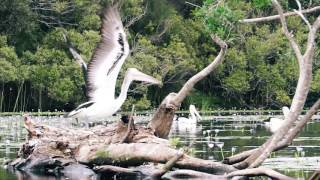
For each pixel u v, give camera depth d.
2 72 56.38
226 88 69.06
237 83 68.12
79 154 19.88
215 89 71.38
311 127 41.56
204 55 70.00
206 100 69.88
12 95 61.00
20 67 57.94
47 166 20.02
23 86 60.56
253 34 69.06
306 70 18.39
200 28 67.69
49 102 61.78
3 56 57.56
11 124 43.38
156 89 66.69
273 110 68.31
